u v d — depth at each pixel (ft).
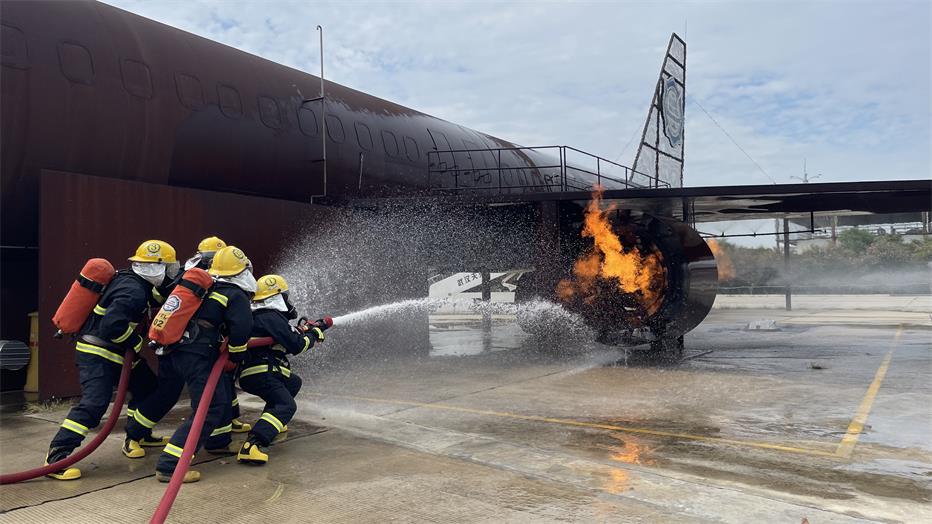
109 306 15.46
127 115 26.58
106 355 15.78
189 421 14.98
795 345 44.50
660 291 36.29
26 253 26.21
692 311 35.94
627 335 35.96
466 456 16.31
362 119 40.47
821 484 14.01
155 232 25.91
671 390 26.20
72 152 24.88
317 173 35.99
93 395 15.42
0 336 26.16
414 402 23.97
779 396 24.72
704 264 36.50
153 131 27.53
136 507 12.91
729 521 11.78
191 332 15.17
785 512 12.22
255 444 15.78
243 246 29.48
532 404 23.45
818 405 22.91
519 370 32.35
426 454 16.58
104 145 25.84
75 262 23.40
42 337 22.49
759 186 31.91
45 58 24.07
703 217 50.21
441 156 46.75
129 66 26.96
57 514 12.53
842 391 25.73
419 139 45.16
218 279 15.64
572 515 12.14
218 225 28.37
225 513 12.51
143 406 16.44
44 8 24.62
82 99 25.02
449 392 26.12
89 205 23.88
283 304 17.52
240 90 32.04
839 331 57.06
